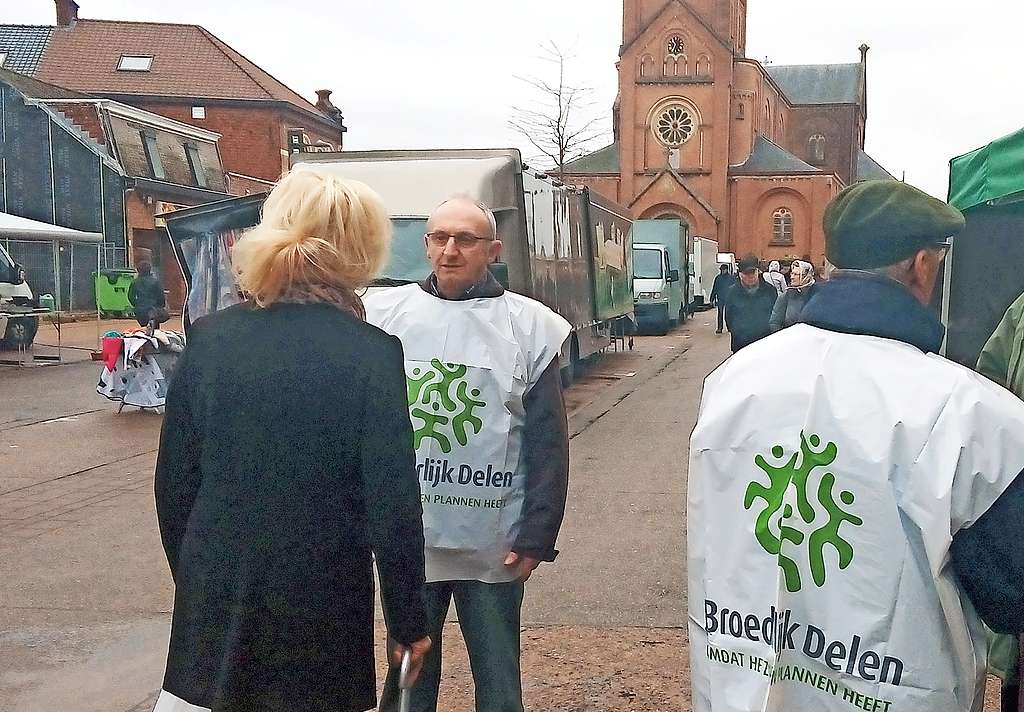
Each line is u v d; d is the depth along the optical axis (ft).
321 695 6.96
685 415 40.75
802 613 5.99
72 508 25.11
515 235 35.50
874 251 6.31
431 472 9.81
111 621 16.93
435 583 10.11
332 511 6.95
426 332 9.97
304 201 7.29
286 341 7.07
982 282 24.54
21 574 19.53
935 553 5.66
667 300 88.63
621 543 21.39
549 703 13.19
